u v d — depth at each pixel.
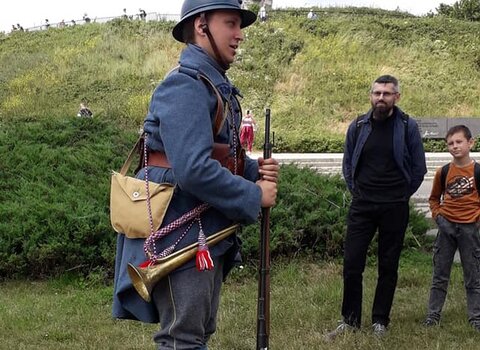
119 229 2.53
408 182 4.87
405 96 27.52
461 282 6.41
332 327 5.08
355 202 4.95
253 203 2.43
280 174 8.90
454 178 5.05
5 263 6.59
